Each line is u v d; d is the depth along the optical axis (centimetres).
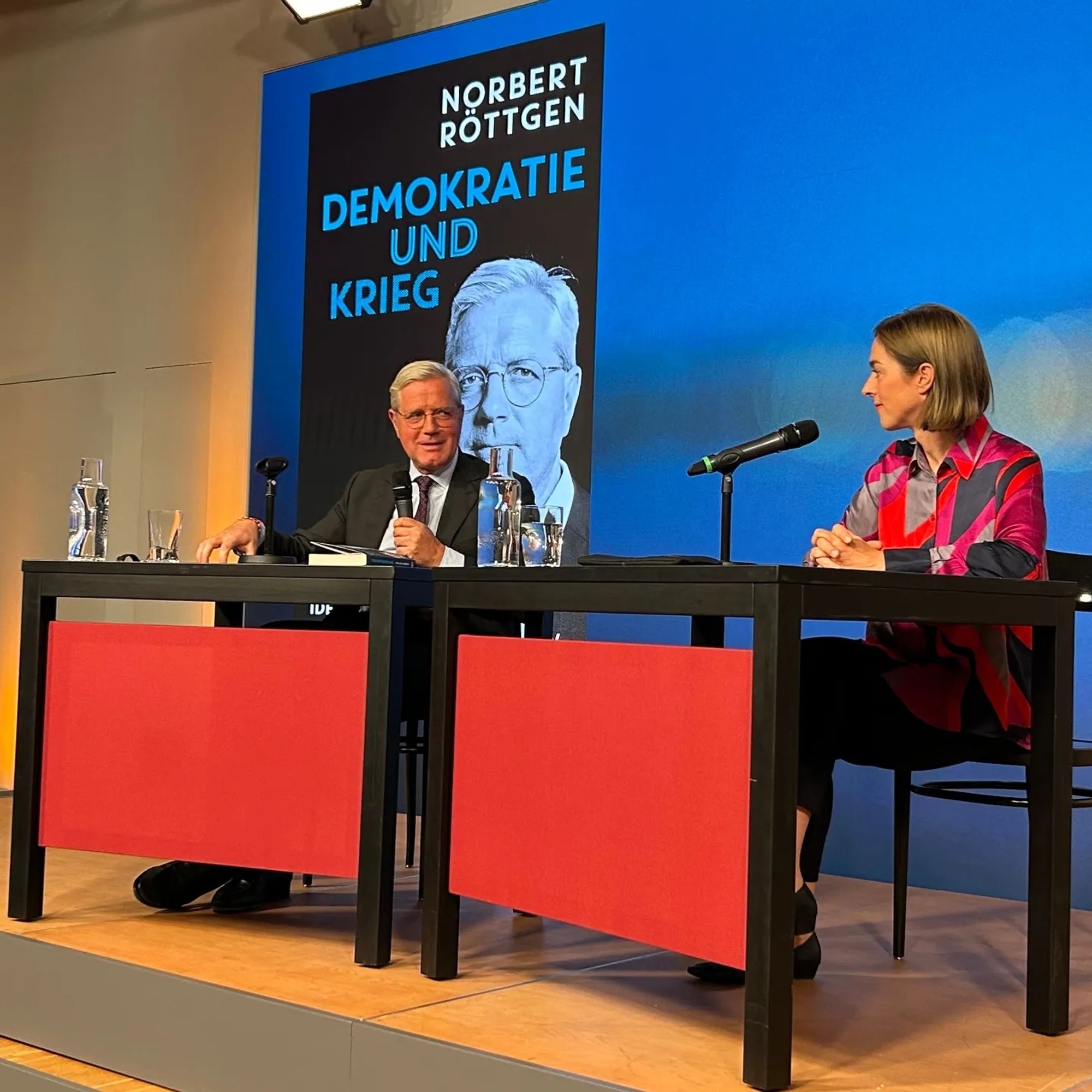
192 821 249
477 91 473
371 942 226
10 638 602
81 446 585
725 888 177
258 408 523
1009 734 226
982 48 367
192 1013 213
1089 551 345
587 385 439
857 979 233
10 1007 243
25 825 260
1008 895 353
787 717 171
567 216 448
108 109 584
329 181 511
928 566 226
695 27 422
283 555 288
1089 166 349
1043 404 353
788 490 396
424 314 482
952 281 370
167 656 254
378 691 228
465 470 393
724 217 413
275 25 533
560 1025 194
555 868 203
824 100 395
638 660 192
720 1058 179
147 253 567
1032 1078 176
